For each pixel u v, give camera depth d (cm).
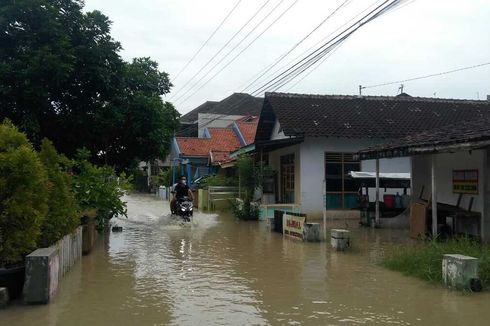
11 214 681
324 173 1883
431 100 2323
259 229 1592
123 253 1095
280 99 2095
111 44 1470
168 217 1916
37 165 704
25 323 579
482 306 645
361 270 889
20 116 1336
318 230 1278
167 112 1869
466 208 1281
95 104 1494
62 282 793
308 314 614
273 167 2195
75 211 924
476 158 1244
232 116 4650
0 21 1262
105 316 606
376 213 1570
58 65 1256
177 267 926
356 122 1975
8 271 672
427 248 926
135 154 1698
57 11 1349
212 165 3231
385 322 580
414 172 1545
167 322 582
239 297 698
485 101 2375
